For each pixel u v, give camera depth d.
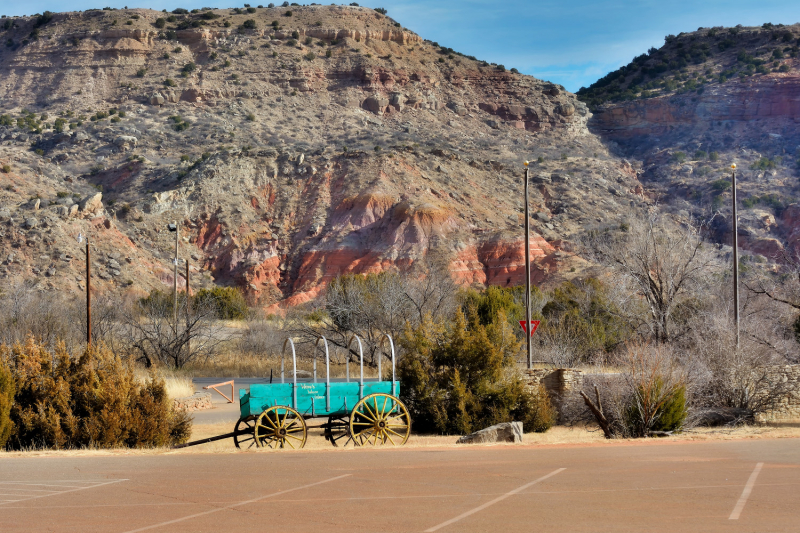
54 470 13.20
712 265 32.88
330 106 136.88
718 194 114.00
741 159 129.50
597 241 39.44
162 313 46.03
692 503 9.79
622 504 9.77
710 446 16.16
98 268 75.00
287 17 164.75
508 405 21.05
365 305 40.34
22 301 45.50
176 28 154.38
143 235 89.38
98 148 113.62
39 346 19.11
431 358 21.53
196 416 24.94
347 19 167.62
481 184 104.69
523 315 42.66
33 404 17.81
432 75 152.12
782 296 32.75
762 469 12.61
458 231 89.25
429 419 20.89
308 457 14.63
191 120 124.94
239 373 39.41
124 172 105.12
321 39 156.75
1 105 137.25
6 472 12.98
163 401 19.20
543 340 35.12
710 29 188.88
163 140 116.94
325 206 96.31
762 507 9.52
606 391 21.48
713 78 155.75
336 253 87.81
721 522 8.73
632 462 13.55
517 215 98.38
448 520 8.97
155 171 104.50
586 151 136.75
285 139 119.44
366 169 99.50
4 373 17.41
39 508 9.91
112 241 80.81
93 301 45.69
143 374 33.09
